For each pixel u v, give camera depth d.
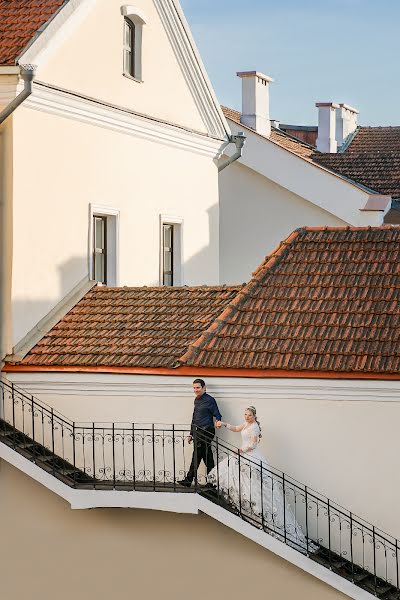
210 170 38.66
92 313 29.73
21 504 27.31
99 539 26.70
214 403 25.92
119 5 32.84
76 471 26.77
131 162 33.72
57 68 29.95
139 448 26.94
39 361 27.73
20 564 27.33
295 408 25.83
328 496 25.66
